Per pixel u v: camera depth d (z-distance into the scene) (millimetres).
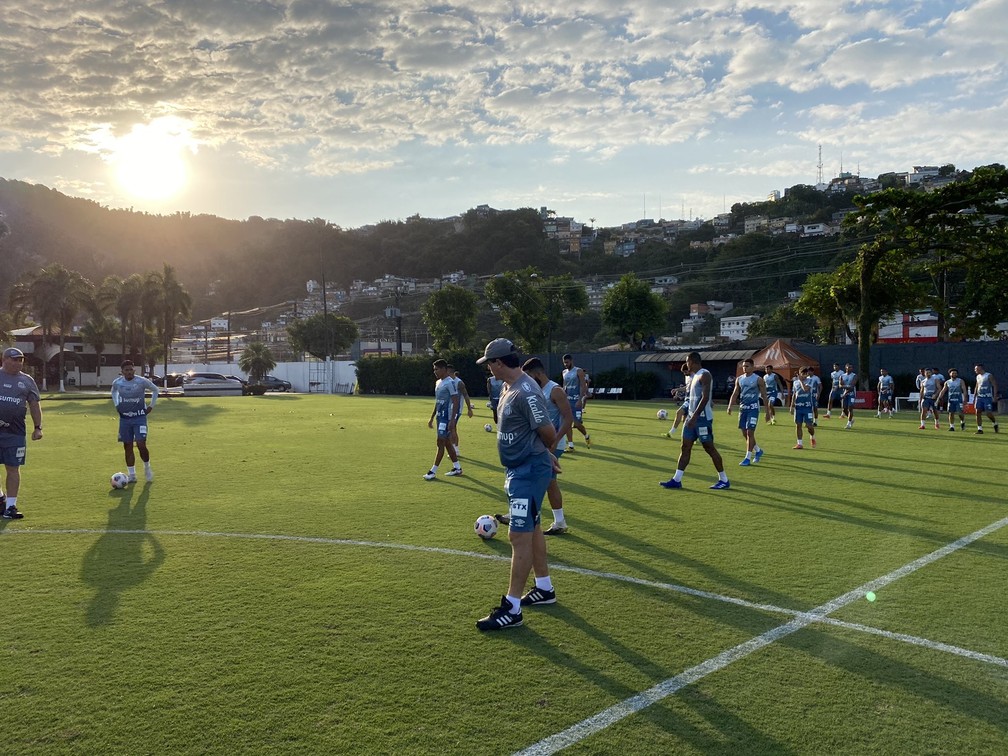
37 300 54938
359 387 51094
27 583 5512
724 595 5227
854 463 12562
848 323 44156
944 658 4117
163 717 3420
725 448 14984
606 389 40375
